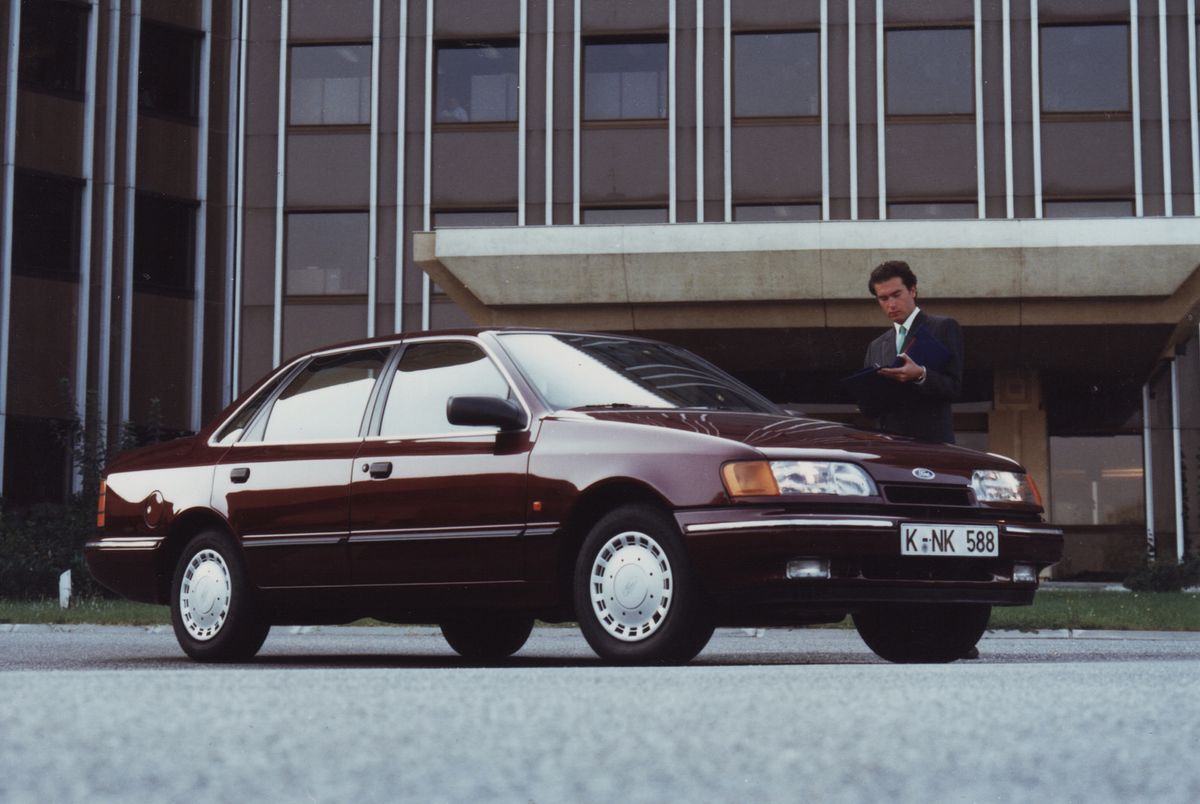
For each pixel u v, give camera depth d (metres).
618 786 0.81
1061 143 29.08
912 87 29.42
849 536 6.27
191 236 30.28
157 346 29.64
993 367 27.39
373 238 30.38
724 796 0.79
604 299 24.89
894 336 8.35
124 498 8.49
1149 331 25.06
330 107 30.72
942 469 6.79
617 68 30.06
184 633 8.05
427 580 7.10
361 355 7.87
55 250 28.80
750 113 29.73
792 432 6.67
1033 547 6.94
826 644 10.68
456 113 30.45
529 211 30.02
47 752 0.83
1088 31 29.19
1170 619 12.93
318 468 7.60
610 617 6.39
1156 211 28.84
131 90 29.62
